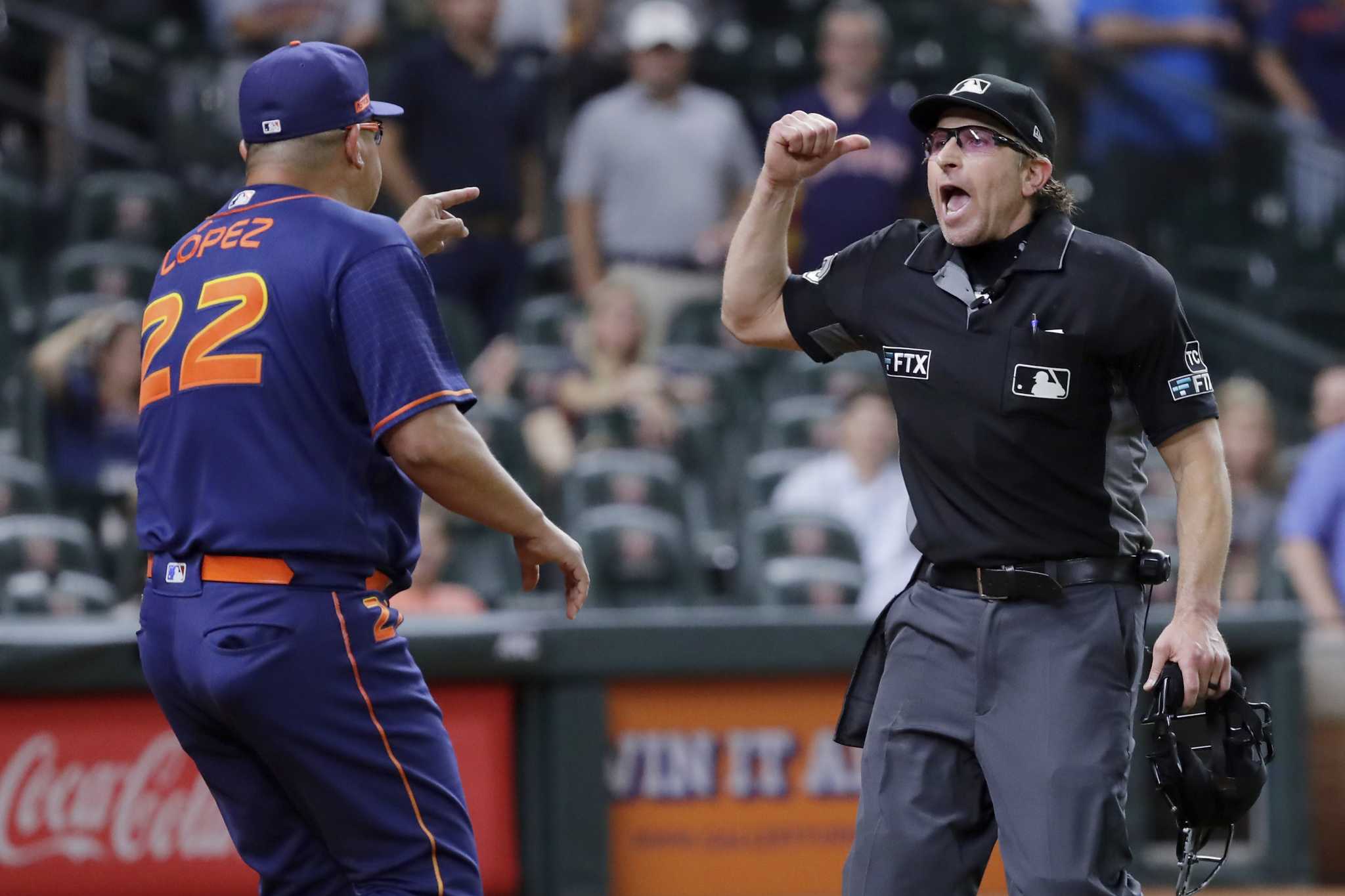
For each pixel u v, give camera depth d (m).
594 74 40.44
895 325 12.41
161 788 19.44
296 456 11.58
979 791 12.34
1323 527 25.58
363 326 11.55
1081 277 11.88
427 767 11.86
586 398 31.05
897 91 41.97
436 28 40.53
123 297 33.41
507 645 20.50
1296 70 44.59
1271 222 41.09
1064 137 40.62
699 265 35.19
